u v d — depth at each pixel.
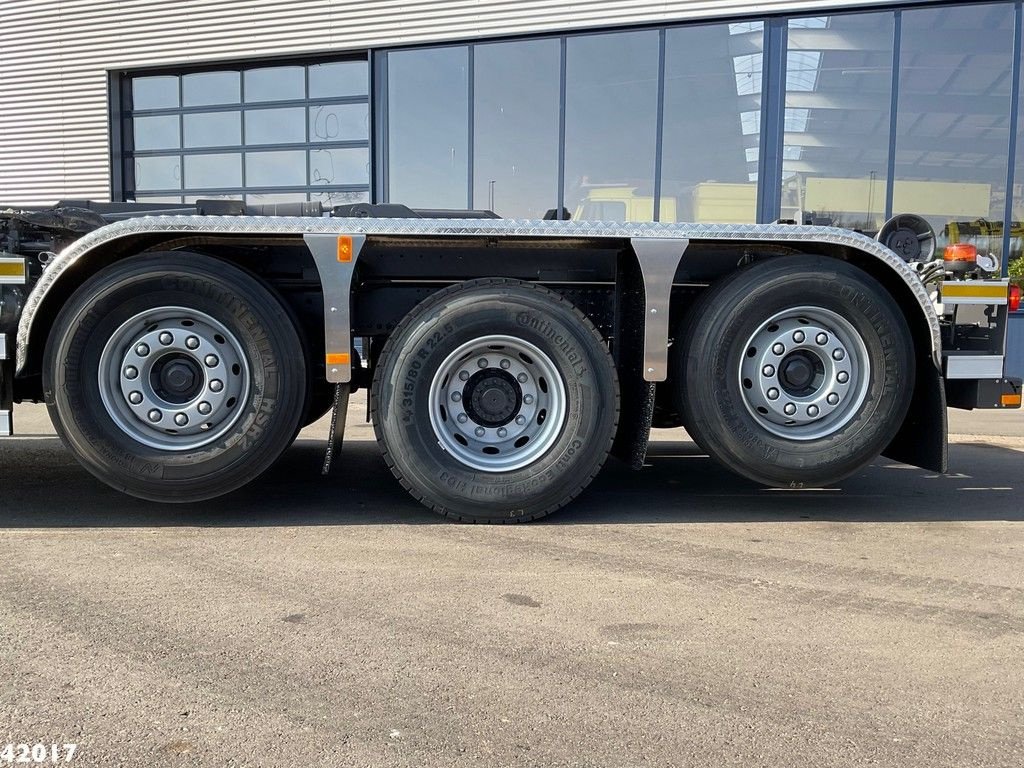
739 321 3.69
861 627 2.54
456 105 10.39
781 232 3.72
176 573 2.98
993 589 2.90
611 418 3.67
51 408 3.49
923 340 3.88
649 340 3.69
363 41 10.55
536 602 2.71
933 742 1.88
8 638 2.39
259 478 4.72
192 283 3.48
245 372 3.56
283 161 11.25
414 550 3.28
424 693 2.08
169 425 3.55
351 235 3.58
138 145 11.78
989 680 2.19
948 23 9.15
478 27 10.13
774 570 3.08
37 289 3.48
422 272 4.02
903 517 3.94
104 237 3.49
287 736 1.87
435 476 3.60
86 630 2.45
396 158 10.69
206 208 4.27
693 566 3.12
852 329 3.73
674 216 9.88
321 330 3.96
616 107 9.90
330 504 4.09
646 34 9.71
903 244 4.41
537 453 3.67
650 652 2.34
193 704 2.01
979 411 8.23
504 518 3.67
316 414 4.69
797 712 2.01
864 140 9.45
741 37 9.48
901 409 3.75
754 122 9.58
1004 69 9.14
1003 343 3.90
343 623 2.52
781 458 3.73
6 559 3.14
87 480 4.64
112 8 11.42
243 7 10.92
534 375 3.73
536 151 10.20
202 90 11.45
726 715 1.99
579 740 1.87
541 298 3.62
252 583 2.87
